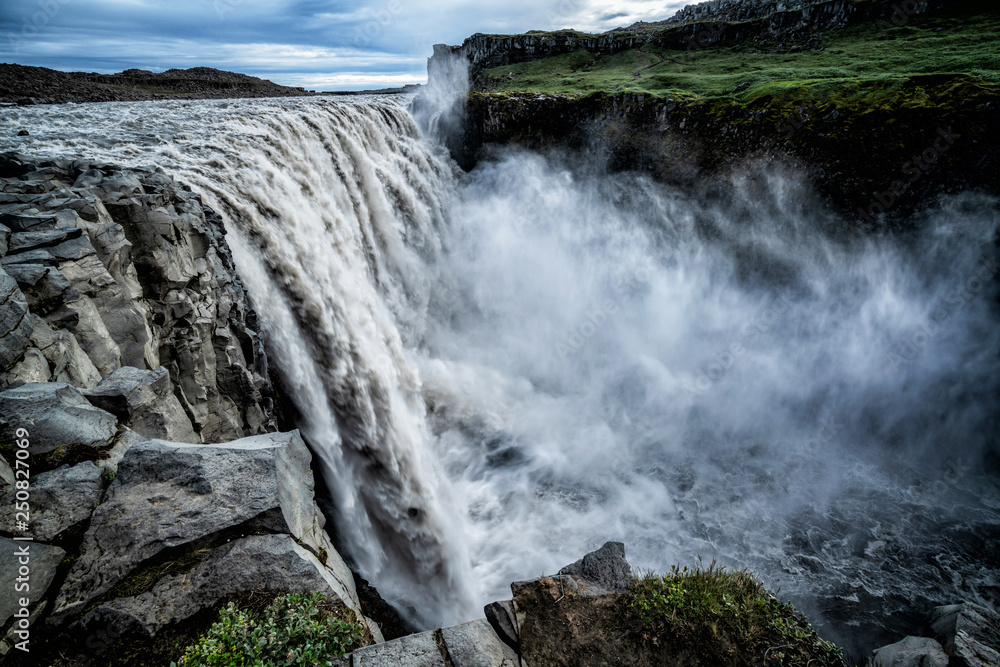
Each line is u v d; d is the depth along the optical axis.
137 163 14.46
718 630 6.45
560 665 5.95
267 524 5.89
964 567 15.35
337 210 21.23
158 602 5.14
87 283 8.70
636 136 31.59
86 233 9.20
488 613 6.51
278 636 5.08
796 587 14.61
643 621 6.46
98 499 5.73
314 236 18.36
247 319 13.21
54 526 5.33
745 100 29.14
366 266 22.41
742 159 27.41
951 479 19.55
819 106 25.70
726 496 18.73
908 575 15.04
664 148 30.42
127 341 9.24
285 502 6.24
